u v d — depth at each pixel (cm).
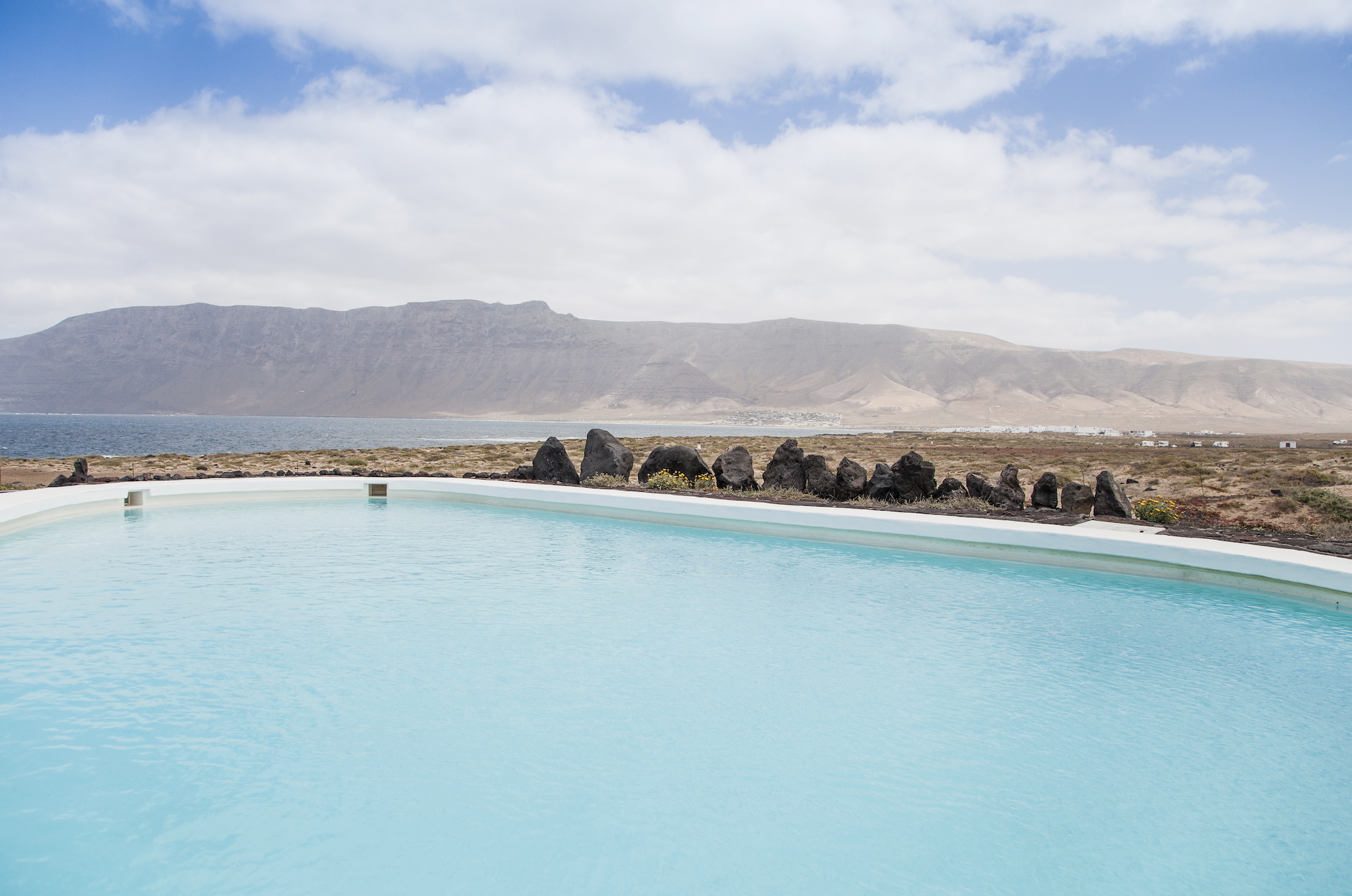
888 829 420
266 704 576
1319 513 1628
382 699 591
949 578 1069
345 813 423
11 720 538
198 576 1031
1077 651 739
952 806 446
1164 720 575
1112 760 509
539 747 511
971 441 6812
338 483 2005
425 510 1806
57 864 371
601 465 2194
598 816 426
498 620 826
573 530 1497
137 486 1700
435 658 692
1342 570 898
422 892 352
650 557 1216
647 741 525
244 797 438
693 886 362
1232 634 801
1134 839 415
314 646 718
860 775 482
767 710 585
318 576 1041
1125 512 1501
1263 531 1321
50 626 772
